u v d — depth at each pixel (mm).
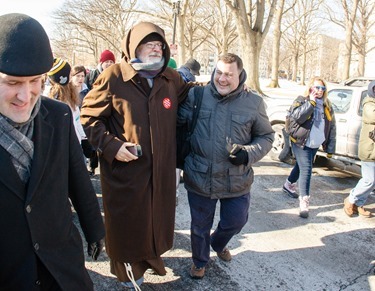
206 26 30234
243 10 14320
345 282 2840
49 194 1358
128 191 2189
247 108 2510
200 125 2502
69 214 1501
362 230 3766
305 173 4012
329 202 4527
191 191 2615
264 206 4309
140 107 2150
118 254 2295
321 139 3947
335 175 5684
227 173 2520
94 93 2148
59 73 3133
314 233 3662
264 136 2605
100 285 2652
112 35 27406
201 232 2641
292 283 2789
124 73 2143
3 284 1296
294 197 4613
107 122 2227
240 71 2447
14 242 1260
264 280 2809
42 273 1379
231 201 2615
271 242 3432
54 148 1373
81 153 1563
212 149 2484
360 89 5293
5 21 1051
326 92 3975
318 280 2848
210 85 2533
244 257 3129
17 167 1243
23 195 1248
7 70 1023
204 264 2732
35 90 1162
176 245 3271
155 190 2240
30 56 1050
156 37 2146
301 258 3166
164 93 2270
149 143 2174
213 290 2648
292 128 3951
